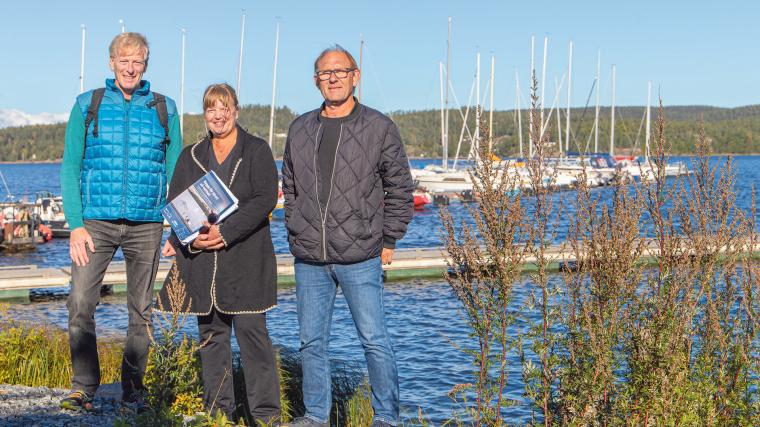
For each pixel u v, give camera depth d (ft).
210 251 14.24
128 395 15.20
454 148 298.56
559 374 12.59
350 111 13.61
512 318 12.50
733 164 13.66
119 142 14.53
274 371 14.82
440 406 26.94
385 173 13.55
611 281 12.30
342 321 42.65
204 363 14.84
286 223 14.12
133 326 15.17
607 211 12.79
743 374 13.19
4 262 78.23
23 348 23.57
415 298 49.75
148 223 15.01
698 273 13.14
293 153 13.76
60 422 14.16
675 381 12.03
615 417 11.96
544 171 12.57
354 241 13.30
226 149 14.75
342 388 22.53
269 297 14.55
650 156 13.71
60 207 102.53
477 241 12.60
